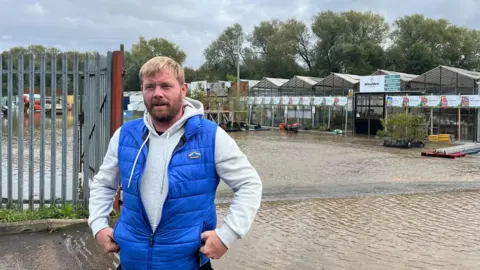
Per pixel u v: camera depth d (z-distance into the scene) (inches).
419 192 353.7
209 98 1347.2
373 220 256.5
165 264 80.9
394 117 864.3
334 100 1296.8
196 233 81.0
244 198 83.5
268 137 1074.1
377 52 2261.3
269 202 304.3
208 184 83.1
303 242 210.2
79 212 224.1
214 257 81.6
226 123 1333.7
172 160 80.9
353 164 546.0
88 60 226.8
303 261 183.2
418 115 900.0
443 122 1092.5
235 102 1389.0
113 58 221.9
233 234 81.4
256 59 2694.4
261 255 189.3
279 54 2551.7
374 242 212.5
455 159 627.8
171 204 80.0
